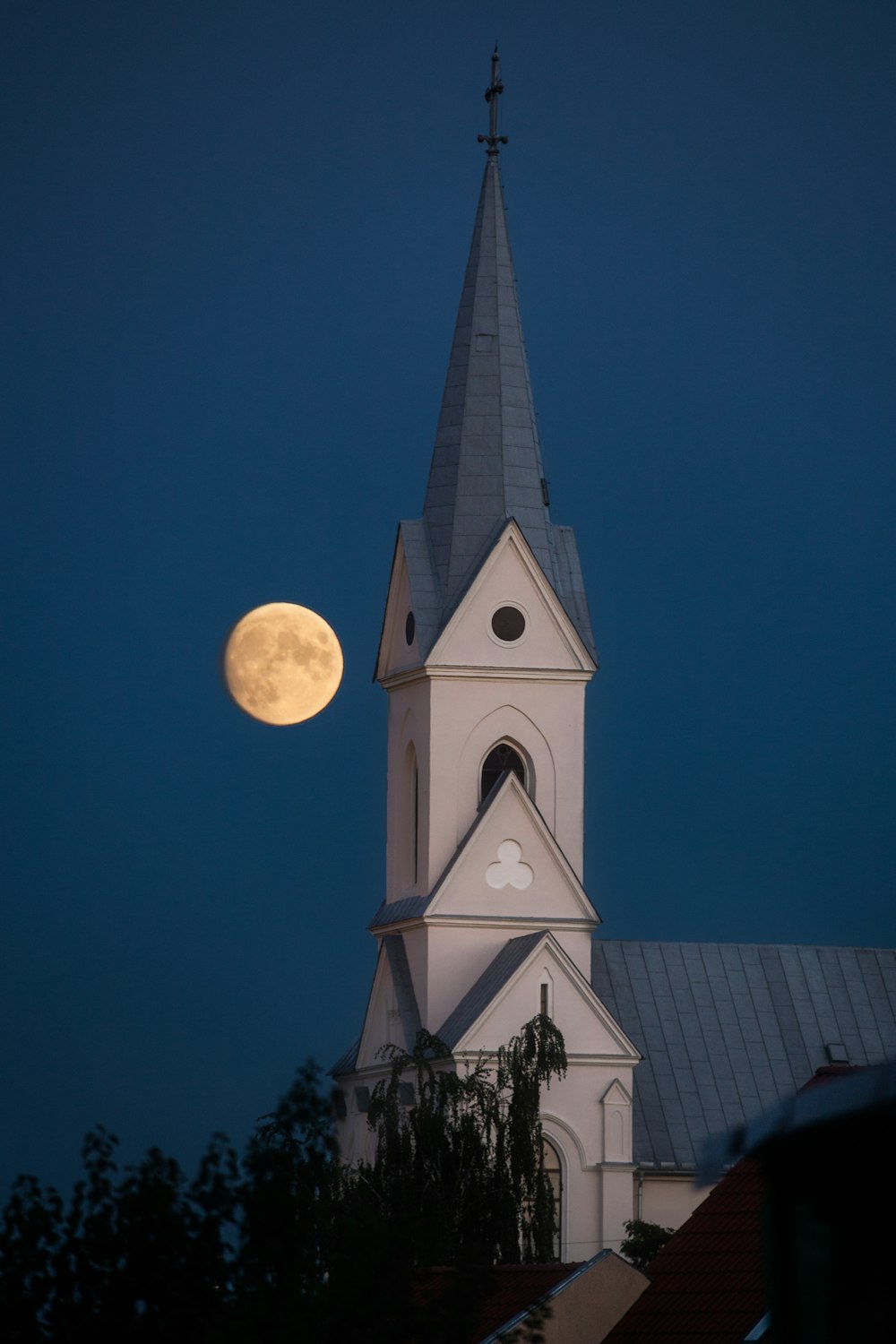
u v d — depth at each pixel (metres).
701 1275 146.12
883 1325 50.94
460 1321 104.38
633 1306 147.25
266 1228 105.12
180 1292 103.44
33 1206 105.31
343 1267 104.88
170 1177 106.44
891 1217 50.84
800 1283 53.12
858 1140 51.50
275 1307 101.00
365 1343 102.56
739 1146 54.19
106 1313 102.50
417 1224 108.06
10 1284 102.56
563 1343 174.62
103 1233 103.69
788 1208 53.75
